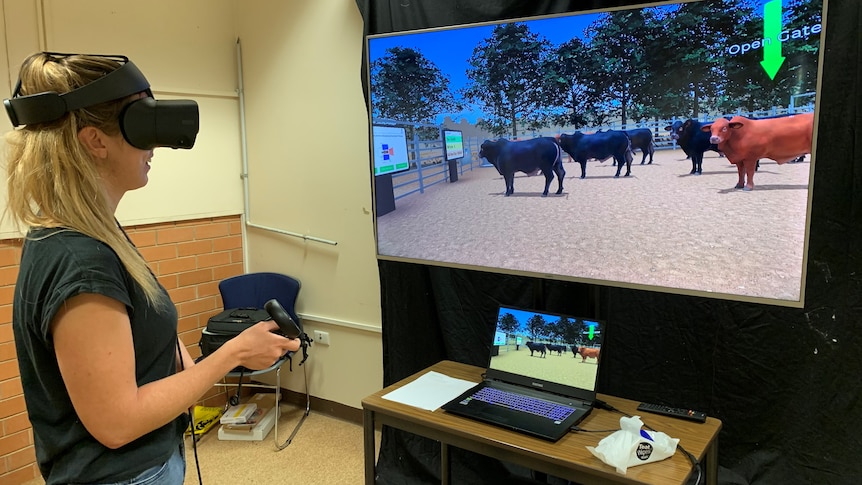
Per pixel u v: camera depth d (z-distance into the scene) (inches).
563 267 73.9
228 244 130.4
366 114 109.4
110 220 39.5
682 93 63.5
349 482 99.9
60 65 37.9
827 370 71.8
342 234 116.6
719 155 62.3
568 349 70.4
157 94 115.6
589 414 66.7
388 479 99.7
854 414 70.8
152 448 41.4
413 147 84.0
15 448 100.0
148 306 40.5
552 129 72.2
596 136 69.3
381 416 71.1
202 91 122.6
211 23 123.5
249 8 124.1
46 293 35.8
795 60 57.1
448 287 94.8
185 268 122.6
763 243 61.2
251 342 44.4
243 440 114.7
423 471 97.7
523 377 72.9
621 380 84.0
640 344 82.4
